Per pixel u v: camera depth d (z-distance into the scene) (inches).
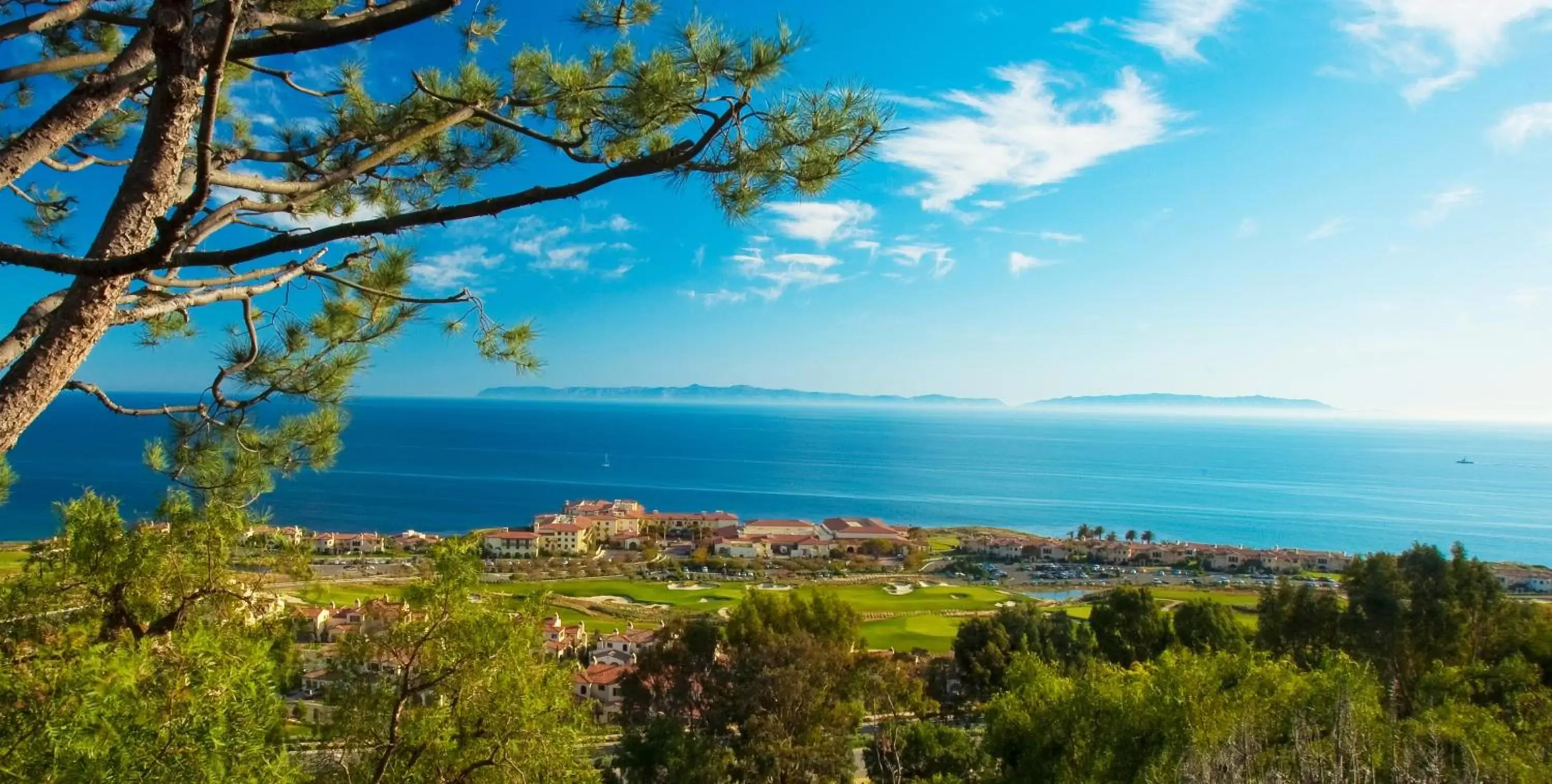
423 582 499.5
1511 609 1290.6
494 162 308.5
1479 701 901.2
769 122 205.0
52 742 245.1
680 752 911.7
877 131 207.3
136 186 195.8
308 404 303.4
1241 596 3021.7
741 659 1112.8
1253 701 656.4
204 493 303.3
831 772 922.7
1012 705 790.5
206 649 276.8
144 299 229.5
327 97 293.7
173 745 255.0
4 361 199.9
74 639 330.0
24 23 219.8
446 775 482.6
